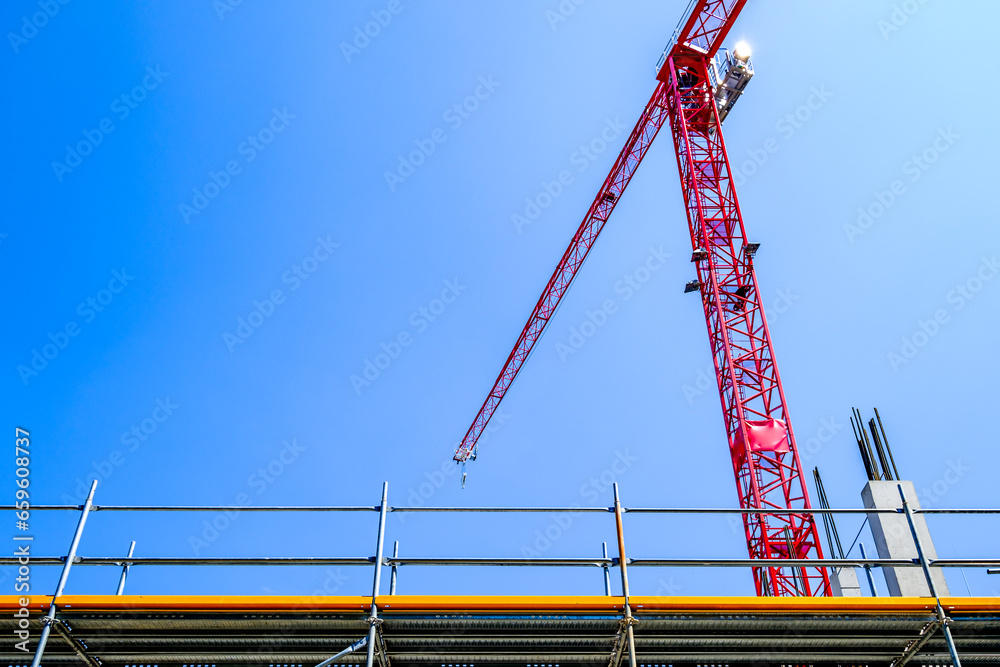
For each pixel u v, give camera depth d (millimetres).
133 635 9930
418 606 9492
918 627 10016
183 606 9391
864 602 9625
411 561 9992
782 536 30312
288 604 9469
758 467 32562
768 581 29250
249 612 9453
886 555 14727
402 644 10305
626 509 10562
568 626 9977
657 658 10625
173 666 10602
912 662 10703
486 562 10023
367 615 9484
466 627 9938
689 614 9680
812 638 10227
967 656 10508
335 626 9820
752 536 31266
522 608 9547
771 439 32750
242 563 9914
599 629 10016
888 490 15742
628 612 9523
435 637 10125
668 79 44750
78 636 9883
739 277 37625
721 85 42562
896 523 15039
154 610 9383
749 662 10812
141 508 10383
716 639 10258
